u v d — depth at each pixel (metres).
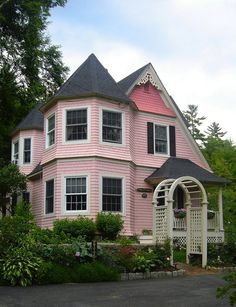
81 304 9.63
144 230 22.58
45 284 12.42
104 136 22.00
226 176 34.56
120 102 22.70
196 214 17.81
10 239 13.41
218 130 77.62
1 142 37.25
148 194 23.67
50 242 14.62
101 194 21.22
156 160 24.58
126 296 10.75
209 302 10.14
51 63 41.22
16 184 25.48
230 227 23.31
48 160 22.78
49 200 22.58
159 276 14.52
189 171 23.66
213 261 17.28
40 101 37.50
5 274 12.20
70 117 22.19
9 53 35.28
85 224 19.02
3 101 37.66
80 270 13.12
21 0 32.66
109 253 14.62
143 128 24.55
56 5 35.50
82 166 21.44
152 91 25.45
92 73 22.97
